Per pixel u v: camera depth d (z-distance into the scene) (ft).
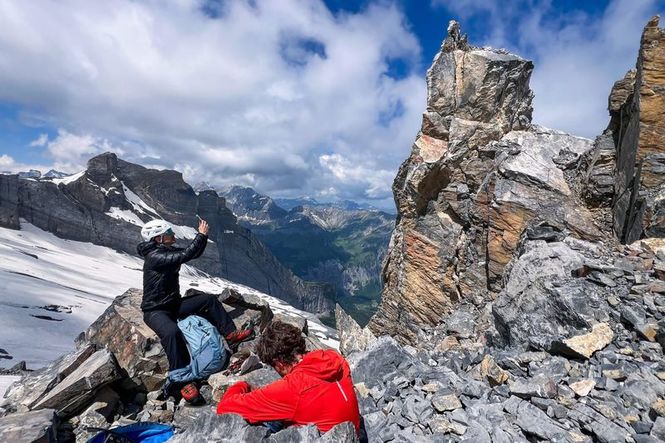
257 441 15.39
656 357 28.30
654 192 48.98
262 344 17.79
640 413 22.98
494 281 68.69
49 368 29.32
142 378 28.43
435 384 28.07
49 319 276.21
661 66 52.13
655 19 52.80
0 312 248.93
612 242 56.54
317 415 16.05
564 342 30.78
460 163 82.43
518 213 66.28
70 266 617.62
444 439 22.39
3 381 35.40
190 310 30.81
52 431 22.27
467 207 79.36
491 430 22.77
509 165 71.92
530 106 89.20
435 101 86.79
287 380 16.42
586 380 26.22
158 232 28.63
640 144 52.65
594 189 62.39
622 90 63.36
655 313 33.45
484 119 84.17
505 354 33.50
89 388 25.62
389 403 26.91
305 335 41.96
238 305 39.91
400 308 87.04
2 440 20.72
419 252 83.25
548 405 24.27
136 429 20.44
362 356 32.17
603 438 21.04
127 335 30.35
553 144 75.97
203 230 28.53
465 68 85.35
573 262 46.50
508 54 87.25
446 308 77.87
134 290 37.91
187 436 16.51
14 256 526.57
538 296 42.73
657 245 44.57
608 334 31.81
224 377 27.89
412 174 83.66
